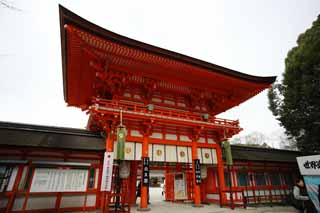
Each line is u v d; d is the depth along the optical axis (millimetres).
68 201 11508
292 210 12992
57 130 13859
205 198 17281
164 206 14789
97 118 12289
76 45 10875
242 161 17422
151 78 14539
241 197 16266
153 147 13617
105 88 14117
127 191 11859
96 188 12242
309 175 10898
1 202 9859
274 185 18562
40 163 9867
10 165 10211
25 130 12438
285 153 22109
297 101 18391
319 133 17359
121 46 11398
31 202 10586
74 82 14906
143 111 13039
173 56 13000
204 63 14227
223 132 15852
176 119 13625
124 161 12531
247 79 15977
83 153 12570
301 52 17625
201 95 16812
